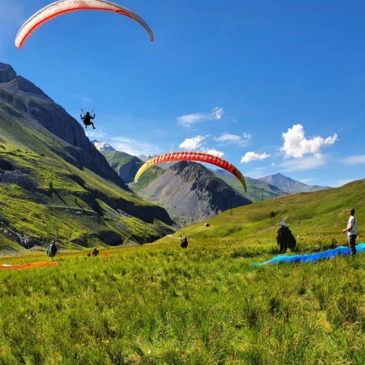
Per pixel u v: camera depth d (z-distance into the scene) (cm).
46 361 737
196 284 1298
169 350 688
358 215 11131
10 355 770
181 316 873
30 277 1738
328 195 18525
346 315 790
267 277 1245
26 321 997
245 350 664
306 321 766
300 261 1548
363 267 1328
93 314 970
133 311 951
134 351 741
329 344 670
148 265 1808
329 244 2286
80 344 791
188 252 2320
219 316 836
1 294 1424
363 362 596
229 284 1237
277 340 689
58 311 1095
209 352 669
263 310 857
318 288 1018
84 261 2323
